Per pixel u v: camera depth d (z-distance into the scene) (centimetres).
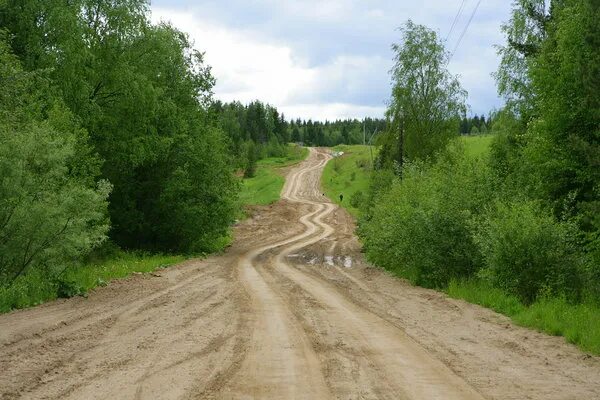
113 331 1013
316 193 9562
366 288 1814
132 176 3150
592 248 1571
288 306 1370
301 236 4697
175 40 3262
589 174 1802
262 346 906
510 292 1457
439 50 3650
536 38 2817
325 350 884
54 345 891
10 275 1441
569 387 681
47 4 2428
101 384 681
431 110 3675
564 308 1209
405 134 3750
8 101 1794
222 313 1241
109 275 1861
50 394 640
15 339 914
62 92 2423
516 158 2183
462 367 780
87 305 1299
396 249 2055
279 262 2905
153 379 704
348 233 5053
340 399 629
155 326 1069
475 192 1870
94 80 2755
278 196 8531
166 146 3000
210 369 757
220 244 3772
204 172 3262
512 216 1506
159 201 3094
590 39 1777
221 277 2061
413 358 834
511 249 1446
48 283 1422
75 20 2434
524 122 2652
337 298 1546
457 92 3688
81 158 2127
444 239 1786
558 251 1430
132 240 3231
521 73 2773
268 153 16775
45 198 1448
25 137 1461
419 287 1856
